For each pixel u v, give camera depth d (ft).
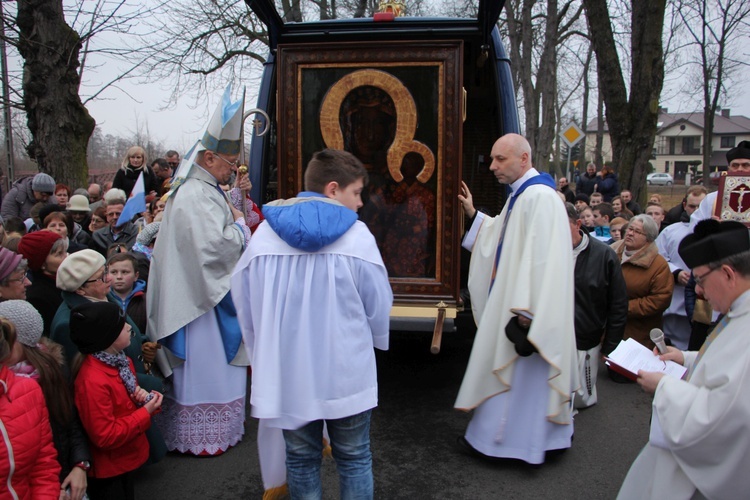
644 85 38.83
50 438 8.04
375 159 14.15
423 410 14.92
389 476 11.88
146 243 15.15
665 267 18.01
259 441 9.39
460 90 13.58
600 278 14.52
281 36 15.38
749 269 6.93
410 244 14.21
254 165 16.03
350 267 8.11
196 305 12.10
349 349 8.11
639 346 8.76
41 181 22.70
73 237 18.35
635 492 8.51
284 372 8.14
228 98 12.31
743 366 6.64
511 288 11.52
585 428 14.34
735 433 6.70
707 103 63.82
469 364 12.15
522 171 12.10
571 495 11.27
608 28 39.37
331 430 8.59
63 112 28.60
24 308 8.84
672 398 7.31
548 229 11.27
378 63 13.82
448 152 13.75
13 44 28.50
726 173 11.60
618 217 22.26
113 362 9.66
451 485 11.56
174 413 12.62
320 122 14.14
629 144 40.01
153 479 11.74
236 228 12.37
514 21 66.18
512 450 12.00
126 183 25.08
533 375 11.82
